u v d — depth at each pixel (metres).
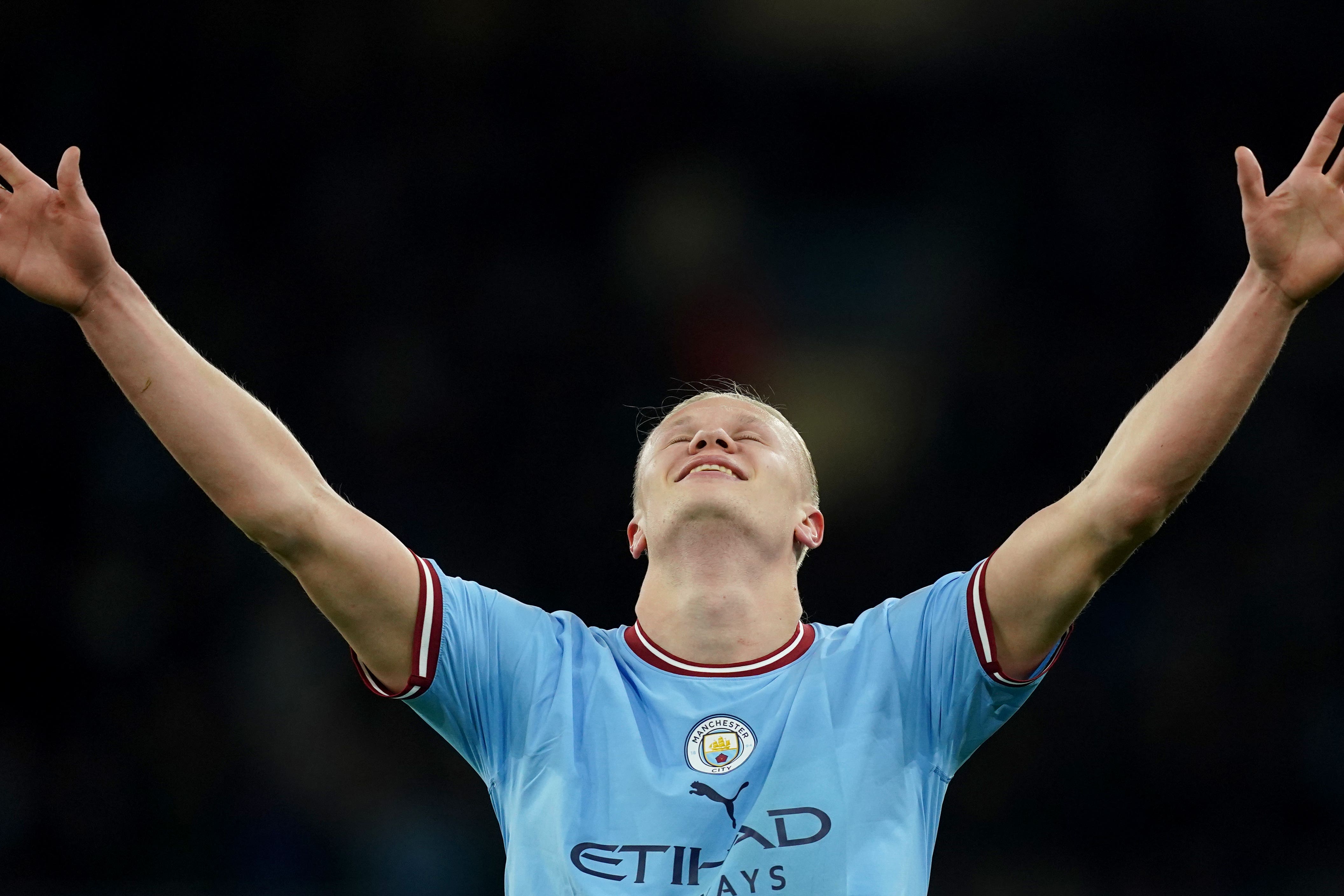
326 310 65.62
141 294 16.84
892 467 65.88
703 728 17.20
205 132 67.06
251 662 55.28
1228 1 67.94
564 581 61.91
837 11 69.69
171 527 58.06
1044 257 69.06
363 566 17.25
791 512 19.86
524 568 61.94
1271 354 15.78
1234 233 68.00
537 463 63.88
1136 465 16.08
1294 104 68.81
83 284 16.38
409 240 67.56
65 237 16.23
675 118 71.50
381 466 62.78
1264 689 56.56
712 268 69.44
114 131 66.44
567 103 70.62
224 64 67.44
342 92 68.62
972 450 65.75
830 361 68.12
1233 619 58.03
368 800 51.94
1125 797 54.59
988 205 70.38
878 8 69.56
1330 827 53.91
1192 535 59.81
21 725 55.25
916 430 66.31
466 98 70.12
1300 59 68.44
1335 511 60.06
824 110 71.69
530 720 17.75
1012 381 66.81
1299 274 15.66
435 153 69.31
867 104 71.69
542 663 18.14
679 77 71.44
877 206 71.00
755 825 16.39
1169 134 69.62
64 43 66.50
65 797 53.62
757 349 68.19
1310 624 57.69
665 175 70.94
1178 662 56.81
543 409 65.06
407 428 63.66
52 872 52.50
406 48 69.00
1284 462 60.84
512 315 66.75
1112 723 55.78
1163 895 52.94
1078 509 16.58
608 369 66.56
